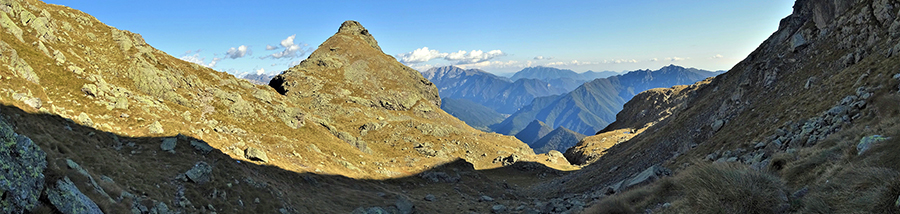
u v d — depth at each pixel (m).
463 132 127.44
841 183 12.24
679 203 17.70
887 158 12.17
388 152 94.25
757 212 12.45
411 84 184.25
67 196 14.62
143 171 26.70
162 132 39.44
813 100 37.03
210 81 80.94
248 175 34.66
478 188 69.00
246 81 90.56
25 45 45.94
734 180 13.44
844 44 50.34
